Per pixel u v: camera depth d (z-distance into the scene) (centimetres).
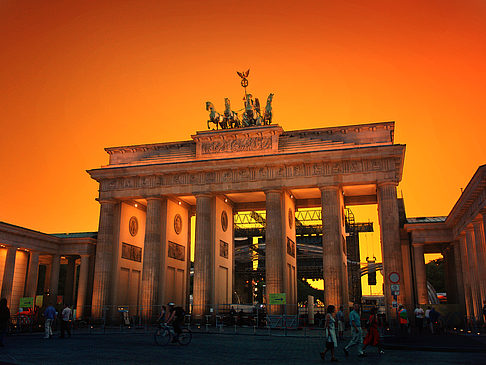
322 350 3784
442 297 12238
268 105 8644
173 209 9119
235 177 8275
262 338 5100
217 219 8650
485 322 5709
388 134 7900
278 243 7812
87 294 9500
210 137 8519
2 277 8400
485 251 5959
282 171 8069
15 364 2639
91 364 2722
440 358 3142
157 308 8238
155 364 2755
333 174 7844
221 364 2775
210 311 7906
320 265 12594
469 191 5622
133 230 9431
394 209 7525
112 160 9238
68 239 9512
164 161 8800
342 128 8062
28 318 6550
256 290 15150
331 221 7669
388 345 3931
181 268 9356
